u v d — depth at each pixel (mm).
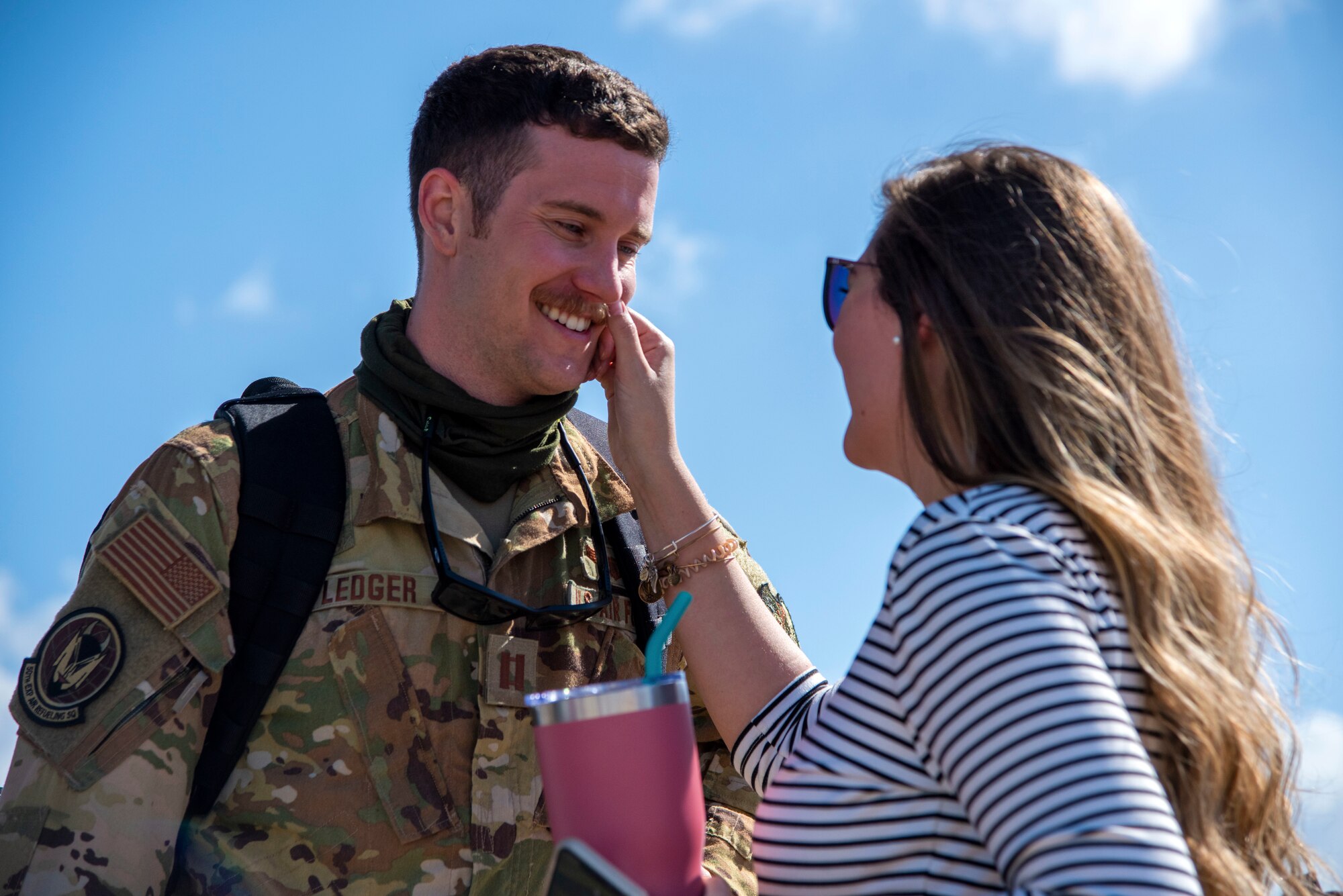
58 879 1850
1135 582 1329
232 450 2109
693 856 1396
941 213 1535
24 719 1960
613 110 2227
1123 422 1418
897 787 1301
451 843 2047
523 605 2146
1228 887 1311
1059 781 1115
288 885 1976
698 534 2236
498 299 2203
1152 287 1544
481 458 2242
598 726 1372
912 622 1264
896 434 1604
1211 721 1319
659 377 2326
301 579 2055
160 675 1966
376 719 2053
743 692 2111
